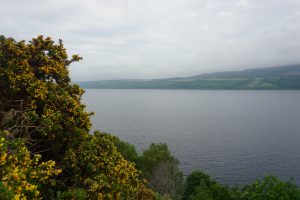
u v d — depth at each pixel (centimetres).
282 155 9031
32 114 993
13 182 635
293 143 10769
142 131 12600
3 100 1143
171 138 11325
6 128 977
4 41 1202
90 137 1184
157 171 3600
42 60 1282
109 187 996
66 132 1102
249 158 8600
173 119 17525
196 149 9575
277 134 12688
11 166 694
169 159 4200
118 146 3734
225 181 6625
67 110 1128
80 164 1038
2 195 562
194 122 16350
